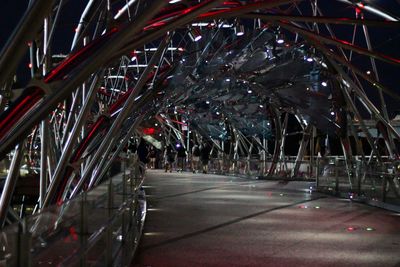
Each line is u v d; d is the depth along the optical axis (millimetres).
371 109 30516
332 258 10891
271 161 40281
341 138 32688
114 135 18016
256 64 31453
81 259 5965
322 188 27953
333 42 24031
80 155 15805
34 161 32594
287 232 14195
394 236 13742
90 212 6695
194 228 14703
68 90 8641
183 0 14586
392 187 19562
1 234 3357
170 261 10422
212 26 26906
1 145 8305
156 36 11016
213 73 31078
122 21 16281
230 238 13141
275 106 38875
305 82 32250
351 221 16562
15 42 7488
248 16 18094
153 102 27156
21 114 9133
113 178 9086
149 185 32031
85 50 10758
